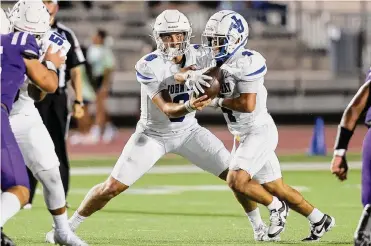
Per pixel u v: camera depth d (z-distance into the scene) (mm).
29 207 18094
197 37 43281
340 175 11141
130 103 40188
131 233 14633
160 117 13047
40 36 11570
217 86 12289
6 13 12531
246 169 12836
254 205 13570
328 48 44906
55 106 17328
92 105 38062
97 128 34438
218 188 21969
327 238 13875
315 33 45750
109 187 12984
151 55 12953
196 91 12273
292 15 46250
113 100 40000
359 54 42125
